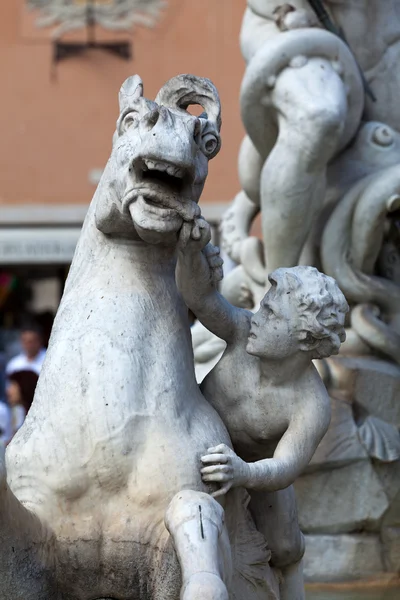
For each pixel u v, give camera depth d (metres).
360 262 6.57
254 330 3.64
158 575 3.34
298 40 6.29
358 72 6.53
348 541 6.08
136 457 3.38
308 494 6.10
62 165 22.31
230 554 3.28
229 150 21.00
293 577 4.03
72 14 22.34
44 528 3.37
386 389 6.30
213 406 3.73
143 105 3.54
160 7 22.11
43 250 21.67
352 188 6.60
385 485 6.13
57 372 3.48
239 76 21.75
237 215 7.27
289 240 6.36
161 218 3.38
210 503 3.25
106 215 3.56
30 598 3.35
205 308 3.68
